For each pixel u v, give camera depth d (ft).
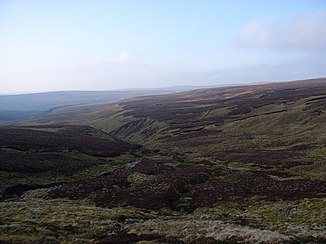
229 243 84.64
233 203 156.35
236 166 250.57
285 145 296.30
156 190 185.88
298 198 150.71
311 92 605.73
